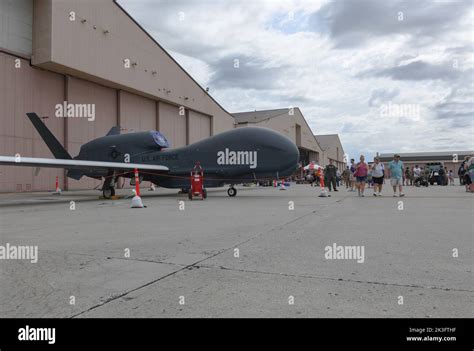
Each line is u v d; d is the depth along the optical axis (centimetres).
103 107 2375
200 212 916
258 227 642
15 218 818
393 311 254
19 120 1873
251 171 1433
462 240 505
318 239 520
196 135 3434
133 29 2502
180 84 3086
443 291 292
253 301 277
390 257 408
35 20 1930
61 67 1984
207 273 351
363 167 1501
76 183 2209
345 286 309
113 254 436
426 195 1548
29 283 327
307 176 4162
